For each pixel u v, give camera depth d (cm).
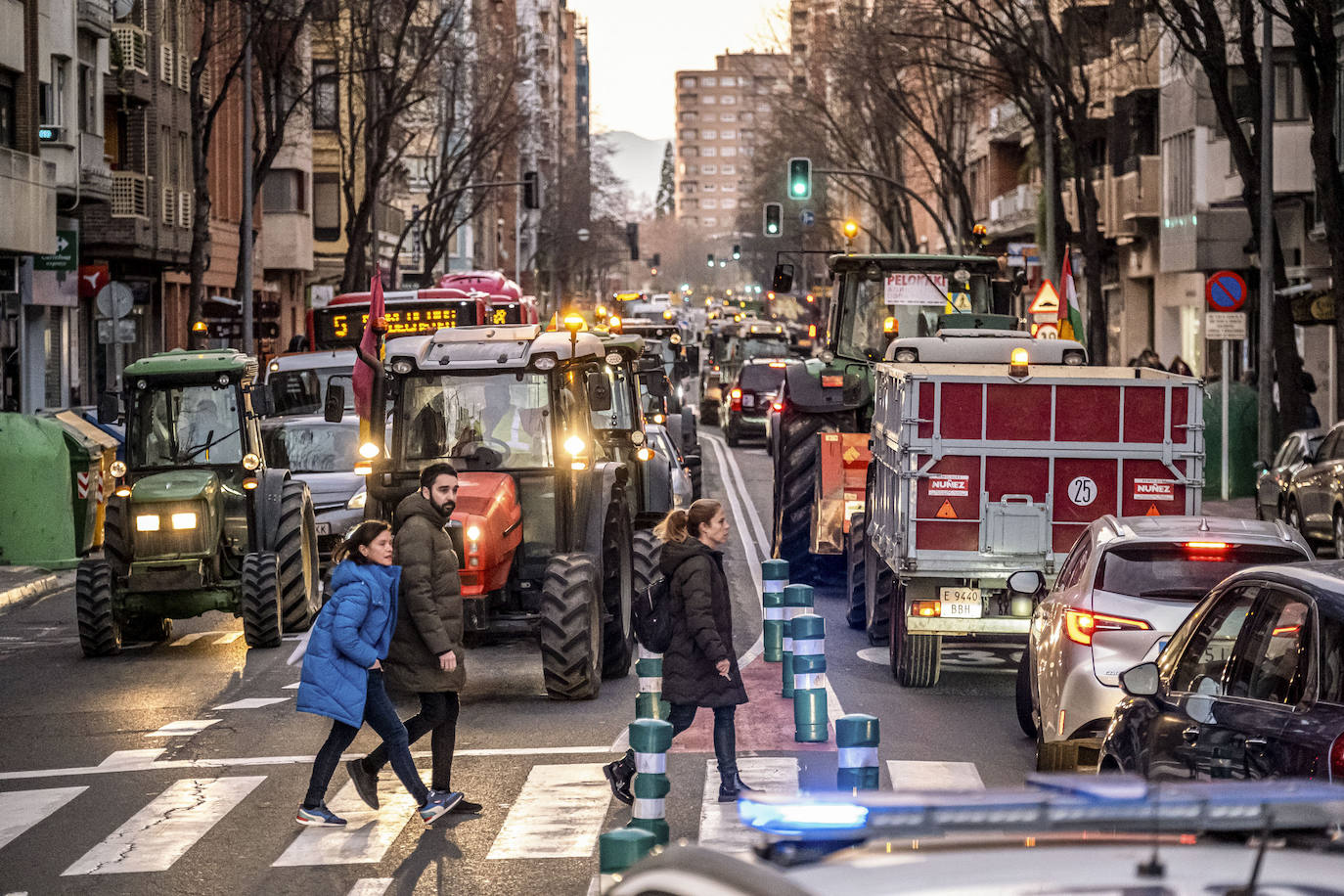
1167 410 1867
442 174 8750
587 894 1119
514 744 1633
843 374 2720
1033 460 1867
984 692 1906
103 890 1159
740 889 456
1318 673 857
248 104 5544
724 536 1360
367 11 6819
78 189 5272
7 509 3262
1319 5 3425
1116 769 1077
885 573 2144
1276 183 5038
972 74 5650
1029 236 8919
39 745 1695
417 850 1249
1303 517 3347
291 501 2417
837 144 9575
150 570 2286
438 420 1958
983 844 465
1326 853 462
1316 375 5434
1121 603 1408
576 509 1930
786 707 1811
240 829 1327
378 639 1312
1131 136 6762
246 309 5512
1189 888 421
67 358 5675
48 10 5078
